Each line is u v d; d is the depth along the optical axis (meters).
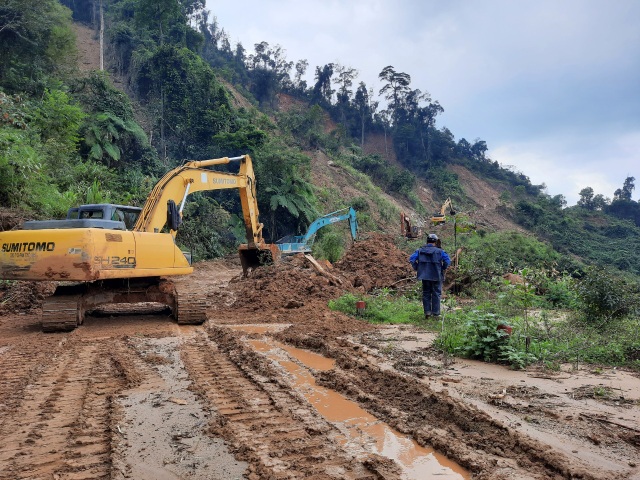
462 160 110.06
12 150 16.02
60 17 29.59
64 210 17.66
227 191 36.34
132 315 10.18
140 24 51.41
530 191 111.06
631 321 8.64
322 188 52.28
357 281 13.98
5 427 3.91
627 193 119.81
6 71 26.27
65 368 5.83
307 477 3.01
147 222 9.70
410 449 3.50
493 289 13.16
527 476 3.02
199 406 4.38
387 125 106.25
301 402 4.50
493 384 5.07
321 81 100.44
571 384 5.08
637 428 3.80
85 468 3.16
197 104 41.84
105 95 30.55
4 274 7.84
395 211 60.41
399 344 7.23
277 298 11.73
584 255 74.31
